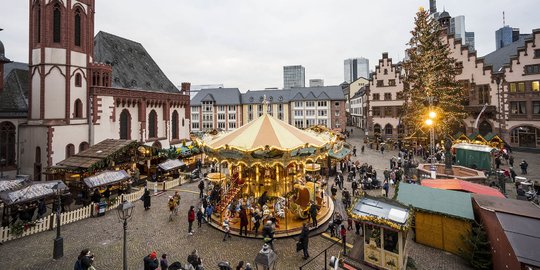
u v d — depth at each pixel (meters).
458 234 13.57
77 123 31.70
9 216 18.78
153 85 45.94
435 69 38.88
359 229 16.36
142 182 29.98
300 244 13.73
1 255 13.83
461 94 41.16
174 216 19.53
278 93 87.75
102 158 24.48
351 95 107.56
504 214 11.31
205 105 88.38
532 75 41.59
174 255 13.97
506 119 43.62
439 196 14.77
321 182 24.05
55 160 29.22
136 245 15.03
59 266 12.84
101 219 19.05
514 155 39.09
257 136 18.44
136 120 39.25
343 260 12.15
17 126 30.69
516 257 9.29
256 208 17.03
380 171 32.47
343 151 33.56
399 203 12.52
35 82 30.38
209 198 20.19
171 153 33.94
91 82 33.31
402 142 48.19
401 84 56.62
